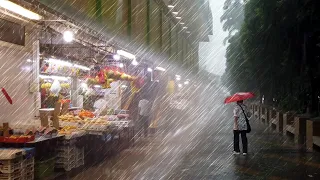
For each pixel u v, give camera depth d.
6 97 11.62
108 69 18.78
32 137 10.73
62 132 12.47
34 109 13.91
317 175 12.13
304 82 20.98
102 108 18.44
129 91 22.58
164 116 29.16
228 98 17.11
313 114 22.09
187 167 13.62
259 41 24.23
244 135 16.69
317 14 17.83
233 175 12.23
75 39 14.91
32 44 13.62
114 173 12.48
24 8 9.41
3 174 9.41
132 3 19.84
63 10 10.88
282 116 27.38
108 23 15.36
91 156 15.23
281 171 12.84
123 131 18.38
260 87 29.78
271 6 19.81
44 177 11.30
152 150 17.77
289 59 21.11
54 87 15.86
